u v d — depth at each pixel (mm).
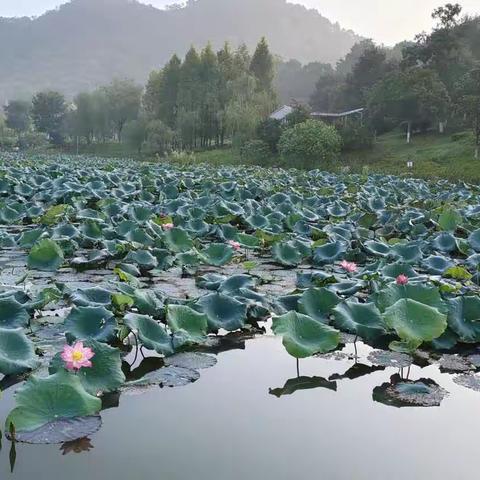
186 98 61750
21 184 14031
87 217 9297
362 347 4480
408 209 12977
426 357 4289
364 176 25656
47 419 3008
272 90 64562
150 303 4645
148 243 7871
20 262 7145
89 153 76812
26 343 3787
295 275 7020
